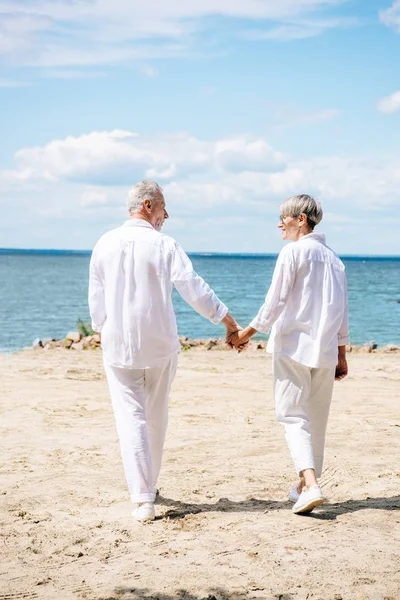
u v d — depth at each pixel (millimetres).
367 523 4828
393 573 4008
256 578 3949
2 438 7480
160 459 5336
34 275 92438
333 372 5117
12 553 4355
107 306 5051
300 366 5000
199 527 4781
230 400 9852
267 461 6531
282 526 4773
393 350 17078
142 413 5094
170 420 8430
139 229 5070
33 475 6070
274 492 5582
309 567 4090
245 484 5801
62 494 5543
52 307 37000
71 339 17969
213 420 8438
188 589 3818
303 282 4961
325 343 4961
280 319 5020
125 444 5020
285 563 4148
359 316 32812
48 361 14180
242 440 7379
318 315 4973
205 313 5000
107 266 5039
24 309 35500
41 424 8188
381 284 78250
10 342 21609
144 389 5172
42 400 9750
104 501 5379
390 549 4359
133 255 4988
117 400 5109
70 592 3799
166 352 5078
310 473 4906
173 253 4996
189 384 11305
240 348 5125
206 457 6680
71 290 55375
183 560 4211
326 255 5020
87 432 7797
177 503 5316
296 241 5090
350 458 6586
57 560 4242
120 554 4328
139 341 4984
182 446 7113
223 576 3980
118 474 6117
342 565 4113
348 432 7715
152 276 4988
